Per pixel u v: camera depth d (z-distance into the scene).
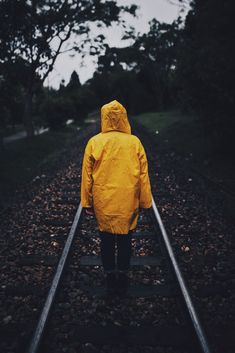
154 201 6.46
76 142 19.83
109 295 3.65
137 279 4.02
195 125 22.58
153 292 3.69
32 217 6.29
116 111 3.31
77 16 20.02
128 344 2.96
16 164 12.54
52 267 4.33
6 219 6.25
